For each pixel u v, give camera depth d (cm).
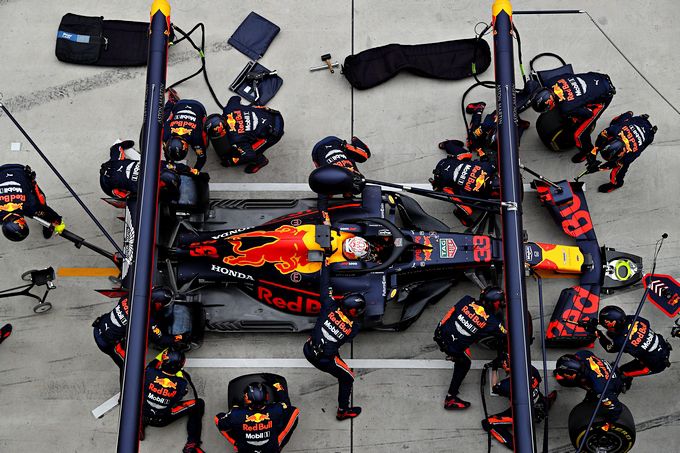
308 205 903
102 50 998
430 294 877
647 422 866
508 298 695
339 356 862
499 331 792
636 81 997
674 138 974
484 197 859
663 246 930
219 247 827
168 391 792
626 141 861
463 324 796
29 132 971
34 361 885
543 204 940
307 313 866
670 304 886
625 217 941
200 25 967
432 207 940
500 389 799
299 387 874
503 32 779
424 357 885
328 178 797
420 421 863
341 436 858
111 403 869
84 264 920
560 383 829
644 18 1025
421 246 824
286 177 949
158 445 852
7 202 830
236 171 950
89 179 954
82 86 992
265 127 878
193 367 879
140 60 997
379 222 820
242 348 886
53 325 898
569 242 931
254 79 983
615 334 807
